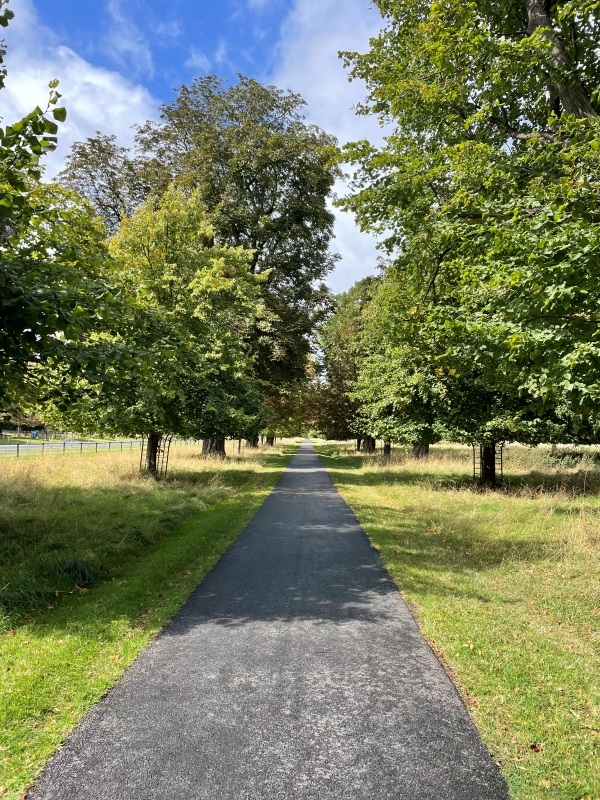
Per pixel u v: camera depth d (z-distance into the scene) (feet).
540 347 17.33
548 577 22.90
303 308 87.35
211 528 32.96
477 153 26.22
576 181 18.10
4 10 14.71
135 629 16.67
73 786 9.11
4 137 16.03
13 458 68.03
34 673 13.35
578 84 25.89
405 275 38.14
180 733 10.75
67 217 22.27
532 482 57.77
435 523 35.88
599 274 15.52
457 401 51.16
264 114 87.25
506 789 9.07
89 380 22.16
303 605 19.07
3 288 18.12
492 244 21.31
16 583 19.62
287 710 11.71
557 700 12.27
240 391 62.18
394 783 9.18
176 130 87.35
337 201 35.37
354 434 108.78
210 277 49.78
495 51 26.08
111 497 40.09
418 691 12.65
